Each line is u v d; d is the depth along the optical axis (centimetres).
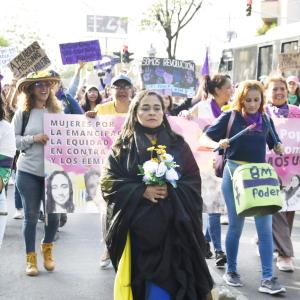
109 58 1670
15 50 1380
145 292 371
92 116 607
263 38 1834
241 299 518
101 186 385
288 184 630
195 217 377
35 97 593
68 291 541
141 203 373
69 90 865
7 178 457
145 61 909
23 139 579
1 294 532
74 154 604
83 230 791
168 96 886
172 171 368
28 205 584
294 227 814
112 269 609
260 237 535
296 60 1038
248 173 488
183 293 366
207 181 624
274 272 598
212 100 649
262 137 521
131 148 381
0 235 465
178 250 372
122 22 3197
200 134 630
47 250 602
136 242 374
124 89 627
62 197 601
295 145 631
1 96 457
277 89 628
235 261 552
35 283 563
